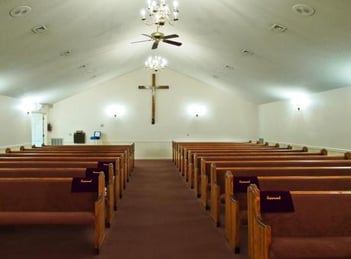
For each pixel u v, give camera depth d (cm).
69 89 1024
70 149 763
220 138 1184
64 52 628
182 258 316
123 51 833
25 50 536
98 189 343
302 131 818
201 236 379
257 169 389
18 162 476
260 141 1155
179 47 838
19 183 343
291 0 391
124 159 665
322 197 264
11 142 805
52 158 544
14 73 636
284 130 934
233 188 347
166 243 356
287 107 910
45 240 364
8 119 787
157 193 616
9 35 455
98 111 1172
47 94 962
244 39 583
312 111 764
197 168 586
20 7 388
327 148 697
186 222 432
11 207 342
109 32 623
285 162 453
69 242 358
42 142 1115
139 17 603
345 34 426
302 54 548
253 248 269
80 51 668
